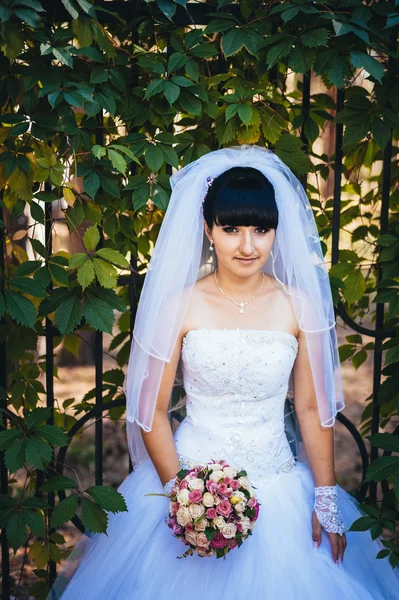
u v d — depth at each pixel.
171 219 2.40
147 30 2.65
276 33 2.60
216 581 2.22
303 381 2.52
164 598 2.22
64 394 5.55
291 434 2.83
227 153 2.45
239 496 2.06
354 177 3.38
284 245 2.45
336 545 2.37
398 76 2.66
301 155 2.69
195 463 2.40
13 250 3.20
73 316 2.48
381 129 2.64
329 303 2.50
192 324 2.42
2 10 2.31
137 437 2.65
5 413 2.63
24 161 2.52
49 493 2.88
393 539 2.93
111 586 2.37
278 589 2.20
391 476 2.61
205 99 2.57
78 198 2.67
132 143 2.60
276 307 2.47
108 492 2.44
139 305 2.47
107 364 6.06
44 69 2.50
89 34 2.50
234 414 2.41
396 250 2.70
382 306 2.89
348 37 2.56
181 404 2.73
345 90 2.85
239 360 2.34
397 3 2.43
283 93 2.86
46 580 2.99
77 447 4.78
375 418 2.95
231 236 2.34
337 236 2.86
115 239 2.81
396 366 2.90
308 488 2.49
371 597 2.27
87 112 2.49
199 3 2.67
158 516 2.43
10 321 2.77
